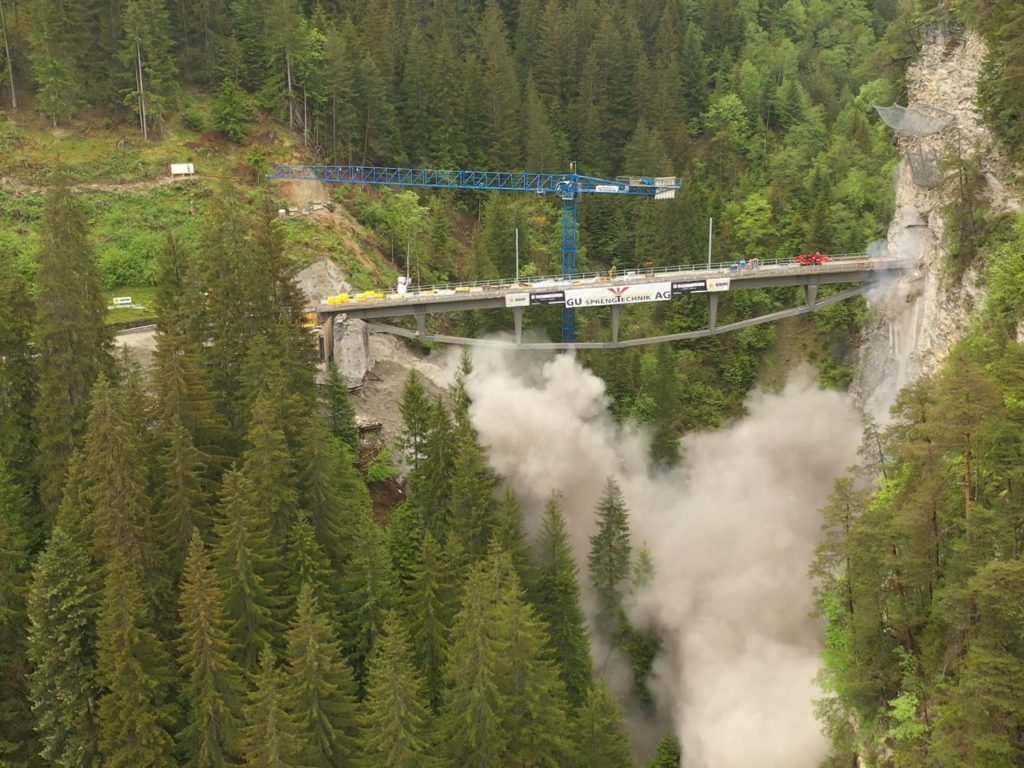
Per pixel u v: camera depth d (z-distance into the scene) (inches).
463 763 1672.0
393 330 3339.1
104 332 2257.6
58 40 4020.7
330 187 4301.2
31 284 3284.9
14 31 4119.1
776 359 4121.6
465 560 2194.9
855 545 1642.5
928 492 1481.3
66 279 2076.8
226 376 2399.1
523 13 5654.5
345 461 2514.8
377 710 1556.3
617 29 5639.8
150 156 4055.1
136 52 4124.0
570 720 1876.2
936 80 3107.8
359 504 2406.5
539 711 1701.5
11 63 4094.5
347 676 1734.7
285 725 1501.0
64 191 2161.7
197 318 2406.5
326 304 3260.3
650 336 3981.3
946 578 1488.7
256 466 1979.6
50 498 2049.7
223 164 4156.0
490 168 4879.4
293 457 2165.4
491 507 2367.1
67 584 1686.8
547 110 5231.3
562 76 5472.4
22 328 2156.7
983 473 1472.7
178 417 2000.5
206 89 4505.4
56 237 2102.6
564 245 4261.8
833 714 1859.0
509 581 1813.5
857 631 1662.2
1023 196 2394.2
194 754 1688.0
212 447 2143.2
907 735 1481.3
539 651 1779.0
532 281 3681.1
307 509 2107.5
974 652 1283.2
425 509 2469.2
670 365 3838.6
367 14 5083.7
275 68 4480.8
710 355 4084.6
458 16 5639.8
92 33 4180.6
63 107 4015.8
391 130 4687.5
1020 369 1455.5
